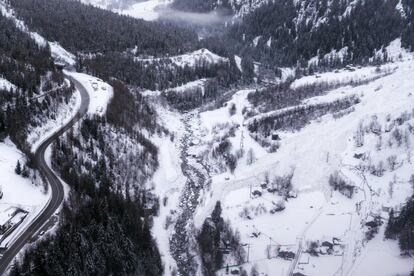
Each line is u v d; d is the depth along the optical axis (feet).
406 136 606.14
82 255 393.09
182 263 453.17
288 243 463.83
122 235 421.59
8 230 388.16
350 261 437.17
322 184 561.43
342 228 483.10
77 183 473.67
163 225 503.61
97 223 421.18
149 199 531.50
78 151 544.21
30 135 549.54
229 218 502.79
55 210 430.61
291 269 429.38
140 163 585.63
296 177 579.07
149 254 434.71
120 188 507.30
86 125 586.45
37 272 361.10
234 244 458.09
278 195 544.62
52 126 589.73
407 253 432.25
